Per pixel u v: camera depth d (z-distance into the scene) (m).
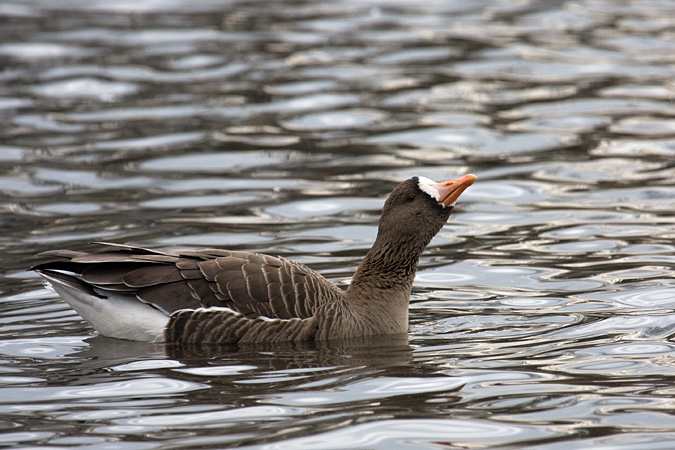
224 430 9.04
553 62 27.88
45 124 22.72
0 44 29.62
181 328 11.59
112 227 16.41
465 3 35.94
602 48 29.27
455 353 11.26
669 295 12.99
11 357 11.14
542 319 12.39
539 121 22.94
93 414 9.46
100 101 24.58
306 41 30.27
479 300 13.27
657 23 32.34
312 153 20.92
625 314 12.37
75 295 11.73
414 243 12.51
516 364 10.77
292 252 15.20
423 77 26.58
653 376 10.26
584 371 10.48
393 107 24.14
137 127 22.56
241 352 11.38
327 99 24.72
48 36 30.78
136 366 10.86
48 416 9.41
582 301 12.98
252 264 11.90
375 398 9.81
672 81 25.91
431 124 22.80
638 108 23.70
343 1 36.59
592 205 17.58
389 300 12.42
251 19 33.41
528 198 18.14
